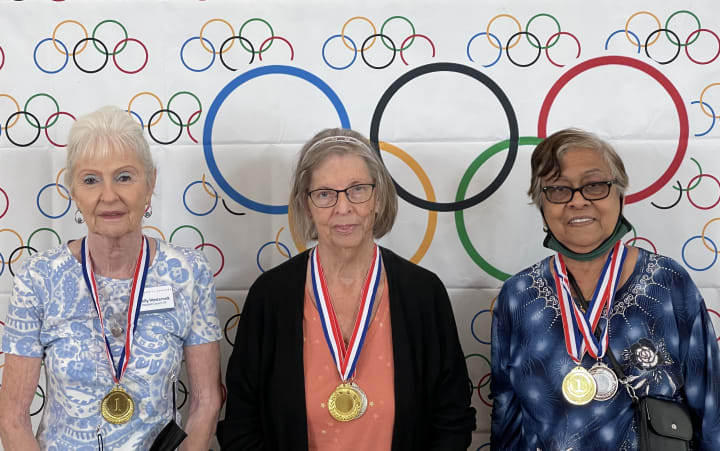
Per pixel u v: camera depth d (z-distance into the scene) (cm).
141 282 154
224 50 204
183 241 207
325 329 157
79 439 146
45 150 206
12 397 149
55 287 150
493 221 207
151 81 205
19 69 205
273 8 204
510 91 204
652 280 155
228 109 205
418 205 206
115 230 146
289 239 207
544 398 154
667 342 151
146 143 150
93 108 206
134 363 149
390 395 151
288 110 206
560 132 162
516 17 203
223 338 208
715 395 151
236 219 207
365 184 152
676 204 204
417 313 158
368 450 151
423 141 205
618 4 202
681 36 202
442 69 204
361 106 205
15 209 206
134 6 204
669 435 140
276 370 155
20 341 148
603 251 156
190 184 207
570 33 203
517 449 165
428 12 203
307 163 155
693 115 203
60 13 204
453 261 207
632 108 204
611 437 147
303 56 204
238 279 208
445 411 156
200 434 156
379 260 165
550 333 156
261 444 156
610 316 154
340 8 203
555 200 157
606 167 154
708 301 204
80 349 148
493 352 169
